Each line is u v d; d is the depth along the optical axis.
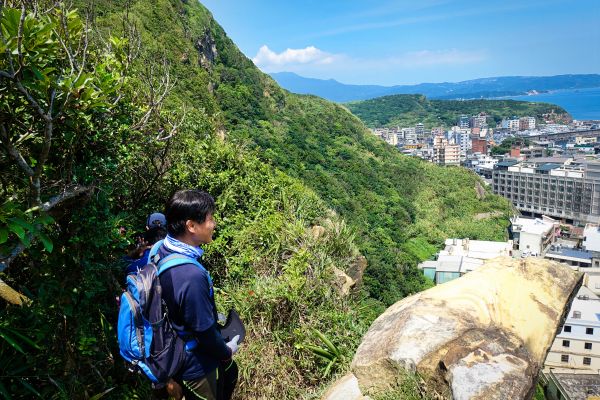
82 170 2.87
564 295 2.85
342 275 4.78
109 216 3.04
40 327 2.54
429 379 2.26
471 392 2.02
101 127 2.97
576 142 164.25
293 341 3.77
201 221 1.93
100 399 2.76
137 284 1.84
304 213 5.74
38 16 2.61
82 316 2.82
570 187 80.44
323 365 3.63
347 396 2.51
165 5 40.81
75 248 2.80
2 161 2.51
